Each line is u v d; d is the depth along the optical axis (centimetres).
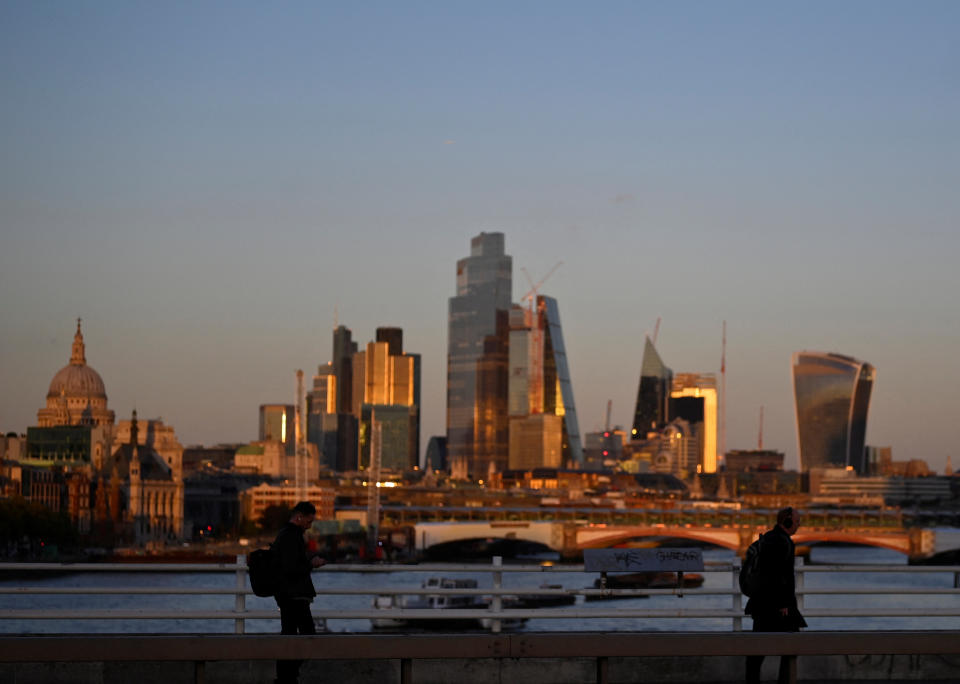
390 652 2455
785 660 2631
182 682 3419
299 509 3120
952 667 3703
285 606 3091
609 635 2511
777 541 3175
